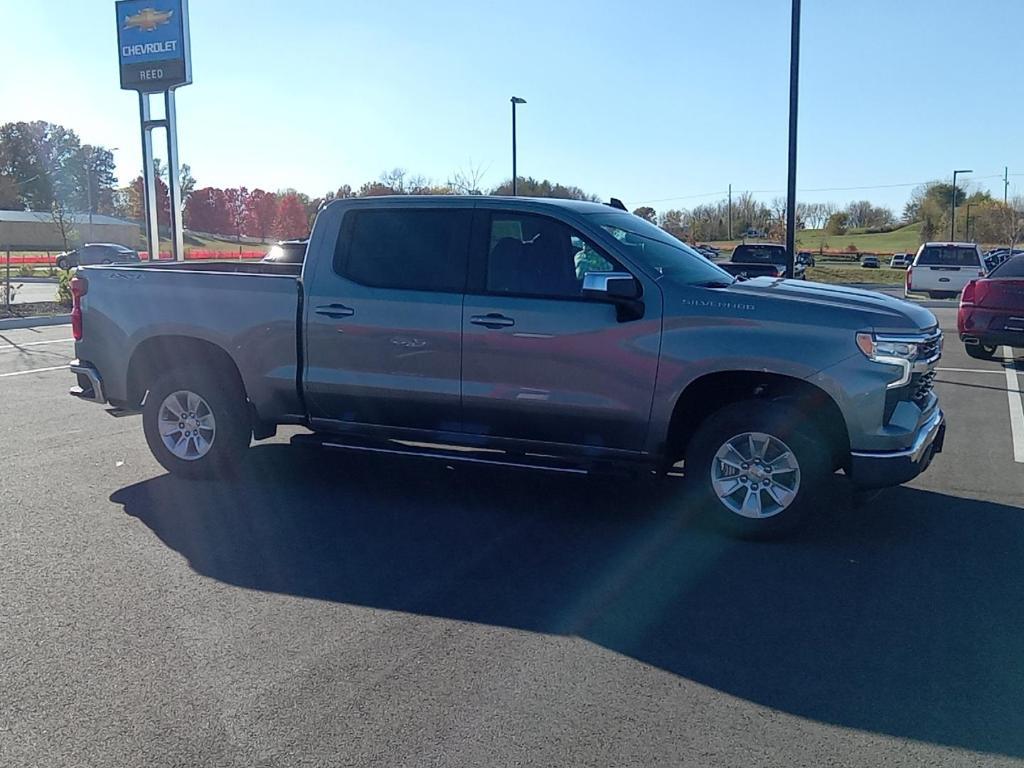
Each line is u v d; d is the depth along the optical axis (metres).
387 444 6.56
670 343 5.64
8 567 5.24
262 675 3.97
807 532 5.91
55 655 4.16
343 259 6.47
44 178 94.81
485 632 4.42
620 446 5.92
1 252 62.47
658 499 6.66
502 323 5.97
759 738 3.51
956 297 27.88
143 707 3.71
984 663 4.12
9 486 6.88
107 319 7.09
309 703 3.74
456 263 6.20
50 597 4.82
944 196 87.94
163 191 71.44
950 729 3.58
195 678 3.95
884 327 5.39
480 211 6.20
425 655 4.17
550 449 6.12
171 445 7.07
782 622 4.55
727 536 5.81
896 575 5.18
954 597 4.87
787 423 5.55
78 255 37.41
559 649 4.24
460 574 5.17
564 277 5.97
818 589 4.97
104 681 3.92
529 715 3.66
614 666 4.08
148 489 6.84
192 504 6.47
